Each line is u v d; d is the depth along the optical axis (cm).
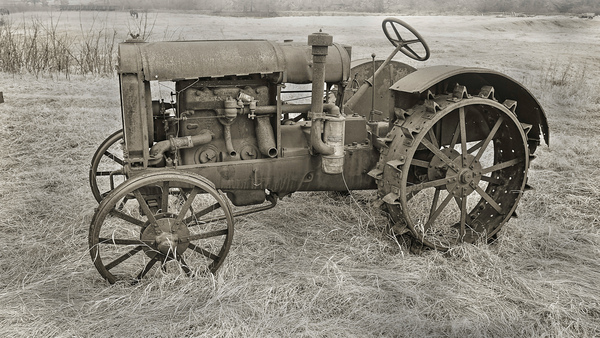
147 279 301
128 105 284
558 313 272
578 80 869
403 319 266
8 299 277
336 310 277
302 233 377
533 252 355
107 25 1198
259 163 322
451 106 320
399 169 318
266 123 328
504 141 378
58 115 658
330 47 340
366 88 395
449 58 953
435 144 347
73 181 458
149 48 289
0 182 454
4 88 791
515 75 863
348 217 407
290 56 316
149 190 305
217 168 313
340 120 320
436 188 354
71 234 362
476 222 382
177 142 301
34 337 246
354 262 329
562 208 427
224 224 378
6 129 598
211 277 296
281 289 290
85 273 306
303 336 250
